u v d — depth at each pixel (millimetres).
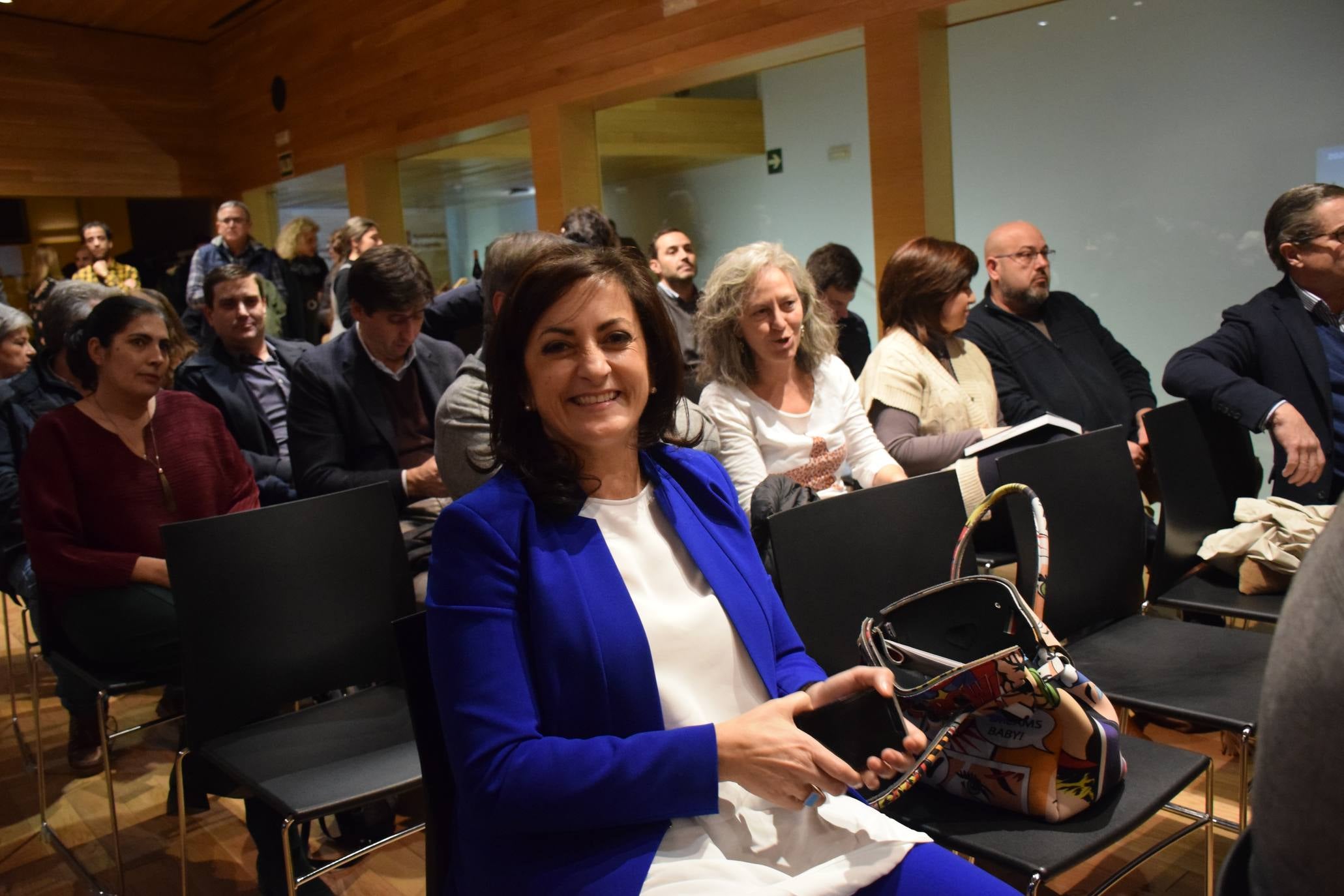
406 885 2256
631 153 5055
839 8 3848
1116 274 3639
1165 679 1951
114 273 6891
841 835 1276
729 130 4586
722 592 1360
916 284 2979
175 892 2287
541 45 5141
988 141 3807
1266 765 572
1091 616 2195
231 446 2740
